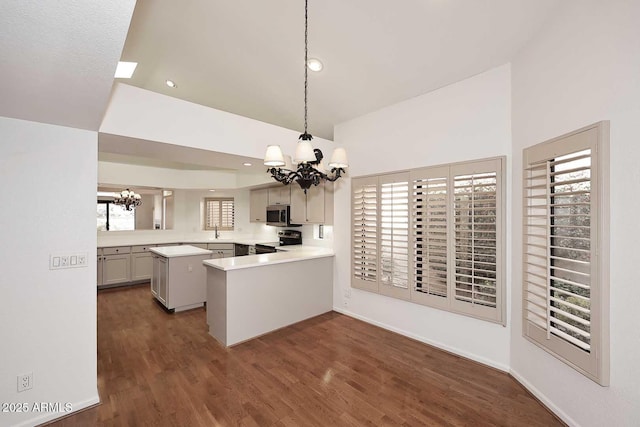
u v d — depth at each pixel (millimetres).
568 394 1987
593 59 1782
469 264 2875
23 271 2006
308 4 2436
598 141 1711
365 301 3967
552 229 2121
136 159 5613
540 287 2244
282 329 3717
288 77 3383
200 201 7227
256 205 6574
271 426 2021
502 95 2693
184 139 2779
